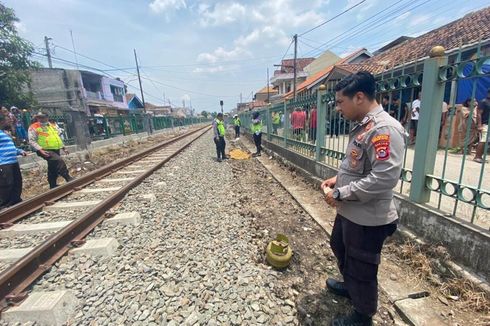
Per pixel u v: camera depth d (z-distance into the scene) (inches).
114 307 89.7
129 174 294.0
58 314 85.6
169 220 164.6
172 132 1349.7
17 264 100.8
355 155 70.9
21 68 576.1
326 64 1384.1
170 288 98.3
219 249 127.0
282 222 165.0
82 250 124.0
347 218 73.8
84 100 973.8
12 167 194.7
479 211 120.4
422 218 116.2
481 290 87.4
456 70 100.7
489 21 371.2
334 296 96.2
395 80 136.8
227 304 89.4
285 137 346.9
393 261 114.3
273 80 1519.4
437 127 114.2
